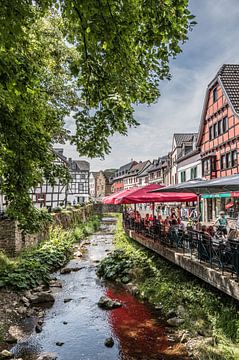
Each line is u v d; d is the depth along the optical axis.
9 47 4.19
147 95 5.98
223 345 6.33
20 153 6.87
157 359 6.45
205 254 8.66
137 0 3.99
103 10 3.71
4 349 6.89
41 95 7.82
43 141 7.27
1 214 15.81
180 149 37.56
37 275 12.32
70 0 3.81
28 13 3.82
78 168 52.59
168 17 3.96
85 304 9.94
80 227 28.66
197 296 8.70
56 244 18.03
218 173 23.92
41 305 9.84
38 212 9.52
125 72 5.03
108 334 7.74
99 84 5.38
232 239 7.67
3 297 9.85
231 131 21.38
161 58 4.67
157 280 10.95
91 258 17.34
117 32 3.96
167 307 9.04
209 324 7.41
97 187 99.00
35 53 8.57
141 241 15.25
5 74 5.10
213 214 24.50
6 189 7.96
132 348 6.96
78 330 7.98
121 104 5.96
